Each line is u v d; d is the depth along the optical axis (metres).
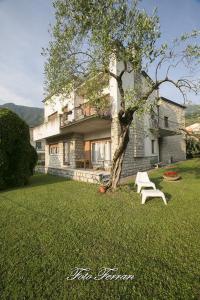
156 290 2.87
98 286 2.95
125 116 8.58
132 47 7.43
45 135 19.86
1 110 11.32
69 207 6.75
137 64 7.59
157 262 3.51
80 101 16.28
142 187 9.13
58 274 3.20
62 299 2.70
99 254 3.77
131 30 7.17
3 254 3.77
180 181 11.29
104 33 6.93
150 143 17.56
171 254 3.77
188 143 24.23
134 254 3.77
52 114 21.75
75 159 17.81
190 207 6.61
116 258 3.64
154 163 17.95
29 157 12.26
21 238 4.43
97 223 5.30
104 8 7.21
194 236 4.50
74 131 17.48
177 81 8.22
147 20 6.80
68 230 4.86
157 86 8.37
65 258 3.64
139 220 5.49
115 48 7.66
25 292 2.83
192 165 16.81
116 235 4.57
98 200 7.61
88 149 17.88
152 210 6.35
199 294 2.79
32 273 3.22
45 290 2.86
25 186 11.32
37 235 4.58
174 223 5.26
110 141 15.43
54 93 9.73
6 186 11.15
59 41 8.02
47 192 9.23
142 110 7.98
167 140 21.02
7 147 10.98
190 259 3.60
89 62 8.51
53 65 8.55
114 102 13.05
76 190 9.56
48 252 3.84
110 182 8.95
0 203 7.52
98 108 11.62
